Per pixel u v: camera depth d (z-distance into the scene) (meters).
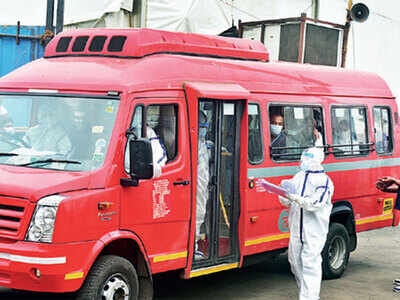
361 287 8.84
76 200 5.75
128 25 15.96
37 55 14.65
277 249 8.52
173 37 7.52
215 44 8.14
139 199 6.41
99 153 6.18
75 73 6.67
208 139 7.46
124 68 6.68
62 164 6.16
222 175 7.69
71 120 6.39
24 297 7.24
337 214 9.32
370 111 10.09
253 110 8.05
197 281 8.80
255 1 18.14
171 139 6.92
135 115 6.47
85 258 5.82
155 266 6.67
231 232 7.84
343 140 9.52
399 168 10.59
